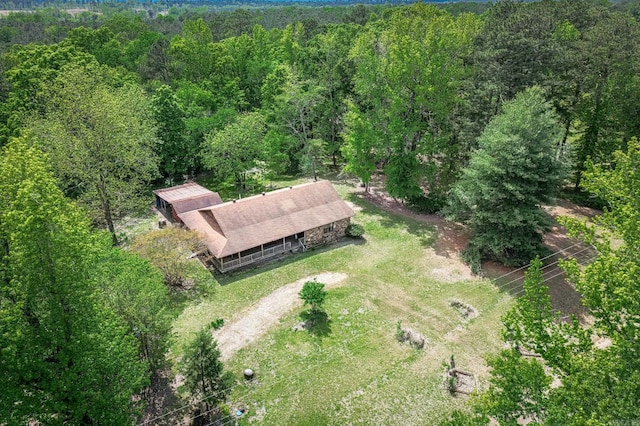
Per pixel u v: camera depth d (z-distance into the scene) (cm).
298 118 5819
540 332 1781
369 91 4759
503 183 3509
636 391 1408
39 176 1831
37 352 1781
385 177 5825
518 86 4281
